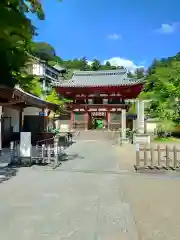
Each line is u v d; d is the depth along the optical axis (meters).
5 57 8.82
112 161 13.72
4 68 9.42
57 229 4.88
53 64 65.00
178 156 15.67
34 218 5.43
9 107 18.53
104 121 41.50
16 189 7.72
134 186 8.41
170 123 34.53
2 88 11.90
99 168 11.55
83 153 17.30
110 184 8.66
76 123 40.09
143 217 5.59
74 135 32.59
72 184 8.52
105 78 43.03
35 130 21.03
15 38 7.89
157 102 36.66
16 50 9.46
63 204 6.40
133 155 16.39
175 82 34.75
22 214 5.66
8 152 14.98
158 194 7.45
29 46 12.49
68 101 41.06
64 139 23.55
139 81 38.53
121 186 8.39
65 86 39.75
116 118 39.53
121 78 41.78
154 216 5.65
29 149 11.75
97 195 7.27
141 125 27.30
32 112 24.20
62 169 11.06
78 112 40.31
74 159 14.27
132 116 38.03
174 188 8.20
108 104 39.38
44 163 11.94
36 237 4.52
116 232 4.77
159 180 9.36
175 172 10.76
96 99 40.97
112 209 6.09
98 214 5.74
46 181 8.84
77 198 6.94
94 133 33.53
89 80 42.81
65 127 44.56
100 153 17.42
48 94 42.38
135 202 6.66
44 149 12.47
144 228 4.98
